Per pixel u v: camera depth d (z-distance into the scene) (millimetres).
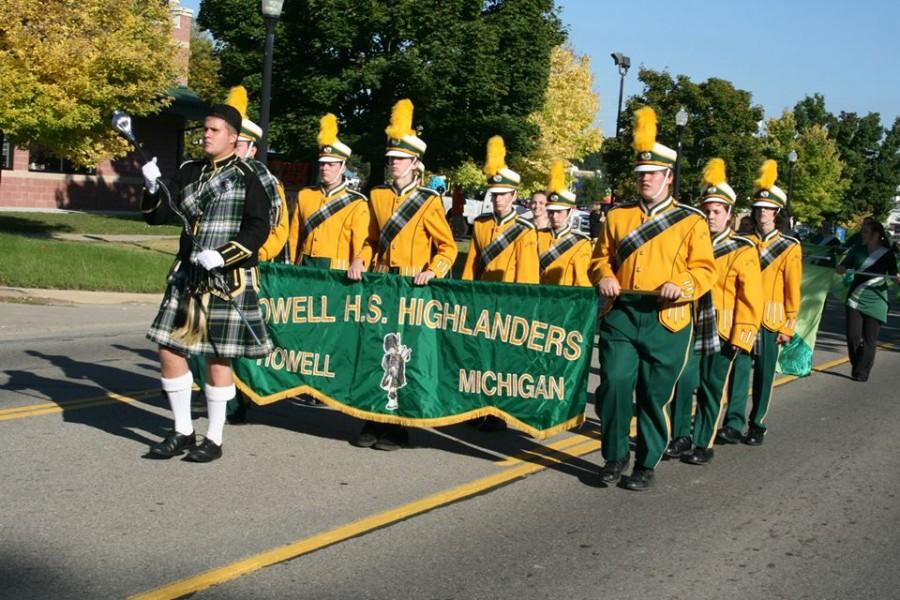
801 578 5238
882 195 74500
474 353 6871
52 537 5062
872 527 6199
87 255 18031
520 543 5488
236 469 6453
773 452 8102
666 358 6438
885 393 11406
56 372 9406
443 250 7664
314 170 28797
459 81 27734
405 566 5020
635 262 6418
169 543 5082
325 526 5504
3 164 30609
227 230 6199
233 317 6223
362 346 7070
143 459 6520
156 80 20656
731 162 38312
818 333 17719
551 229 9094
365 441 7273
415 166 7797
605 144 36688
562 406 6664
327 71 27438
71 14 18516
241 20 27328
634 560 5344
